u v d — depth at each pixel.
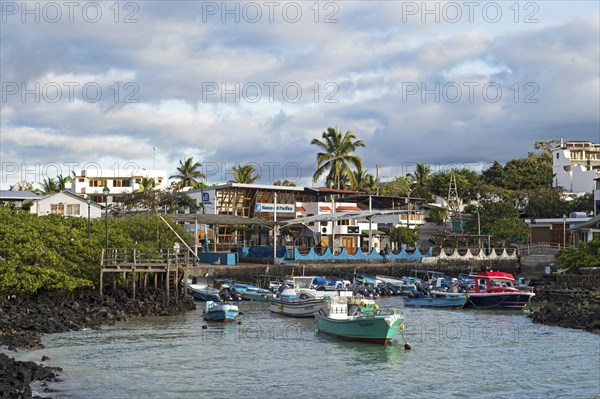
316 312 48.41
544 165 138.38
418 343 42.88
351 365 36.25
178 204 99.56
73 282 52.94
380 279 80.19
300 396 30.14
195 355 38.50
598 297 61.34
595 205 103.25
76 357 37.34
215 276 78.06
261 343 42.53
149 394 30.11
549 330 48.34
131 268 57.56
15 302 50.78
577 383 32.69
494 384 32.38
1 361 31.45
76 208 87.94
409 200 106.69
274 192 104.75
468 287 66.31
